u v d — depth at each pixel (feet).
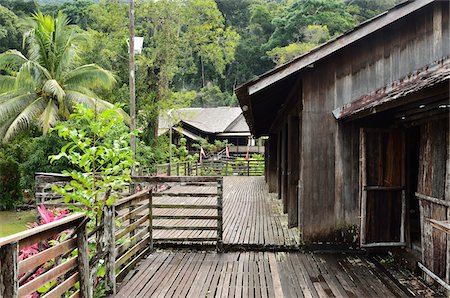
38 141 38.91
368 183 15.24
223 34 65.67
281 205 28.43
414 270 13.35
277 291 11.80
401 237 15.17
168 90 54.39
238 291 11.80
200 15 59.47
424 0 14.37
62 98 40.16
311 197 16.28
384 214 15.25
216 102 130.21
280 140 31.48
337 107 16.28
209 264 14.47
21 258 10.84
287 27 117.91
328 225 16.19
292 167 19.63
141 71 52.95
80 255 9.25
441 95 10.94
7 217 39.83
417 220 18.10
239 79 143.64
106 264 11.39
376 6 123.54
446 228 9.25
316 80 16.35
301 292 11.72
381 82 15.76
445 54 14.60
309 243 16.15
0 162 44.34
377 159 15.30
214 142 90.33
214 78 143.74
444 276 11.70
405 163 15.28
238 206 28.04
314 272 13.57
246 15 152.05
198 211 25.36
